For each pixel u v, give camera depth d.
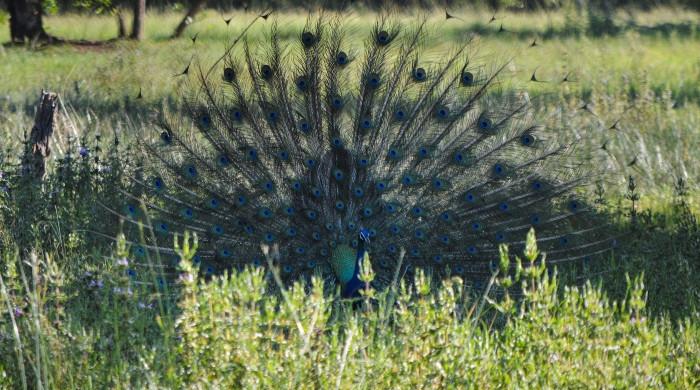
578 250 20.94
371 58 22.31
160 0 100.56
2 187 21.56
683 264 19.34
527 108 22.72
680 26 81.00
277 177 21.36
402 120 21.97
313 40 22.16
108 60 61.78
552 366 13.05
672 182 28.83
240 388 12.25
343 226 20.62
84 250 19.70
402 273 20.33
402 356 12.77
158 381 12.47
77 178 23.75
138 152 25.27
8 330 13.77
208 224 20.69
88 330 14.58
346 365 12.52
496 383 13.02
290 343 12.41
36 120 25.47
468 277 20.58
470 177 21.47
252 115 21.80
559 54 60.97
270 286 19.77
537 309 13.12
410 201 21.23
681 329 14.99
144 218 20.55
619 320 14.68
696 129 34.66
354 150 21.47
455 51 26.27
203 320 12.30
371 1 61.28
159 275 18.89
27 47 71.88
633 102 38.59
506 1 86.56
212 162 21.33
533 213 21.11
